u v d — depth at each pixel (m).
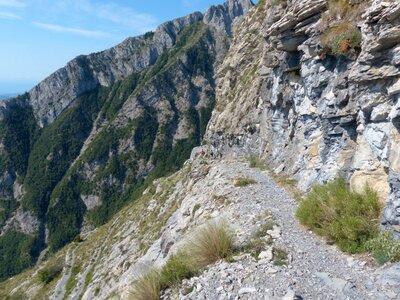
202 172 39.66
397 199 10.18
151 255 23.89
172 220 31.23
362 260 9.78
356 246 10.45
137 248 38.88
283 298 8.27
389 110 11.14
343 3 15.32
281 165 24.50
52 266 77.31
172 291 10.21
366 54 11.48
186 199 30.42
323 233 11.84
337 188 13.66
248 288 9.01
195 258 11.19
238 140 42.38
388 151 11.03
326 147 16.67
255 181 22.23
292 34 20.38
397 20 10.32
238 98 48.19
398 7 10.02
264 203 16.84
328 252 10.70
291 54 22.38
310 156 19.20
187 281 10.30
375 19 11.02
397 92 10.65
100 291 38.16
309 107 19.39
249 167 30.84
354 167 13.42
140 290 10.54
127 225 62.66
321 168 16.77
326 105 16.33
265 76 31.78
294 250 10.92
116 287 22.92
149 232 41.22
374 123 11.89
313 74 18.14
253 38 53.06
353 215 11.52
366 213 11.48
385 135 11.38
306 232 12.44
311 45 17.45
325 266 9.80
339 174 14.79
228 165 34.38
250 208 16.38
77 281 59.19
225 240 11.35
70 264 72.50
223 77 61.28
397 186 10.27
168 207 43.34
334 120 15.69
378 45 10.86
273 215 14.53
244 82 48.69
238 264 10.37
